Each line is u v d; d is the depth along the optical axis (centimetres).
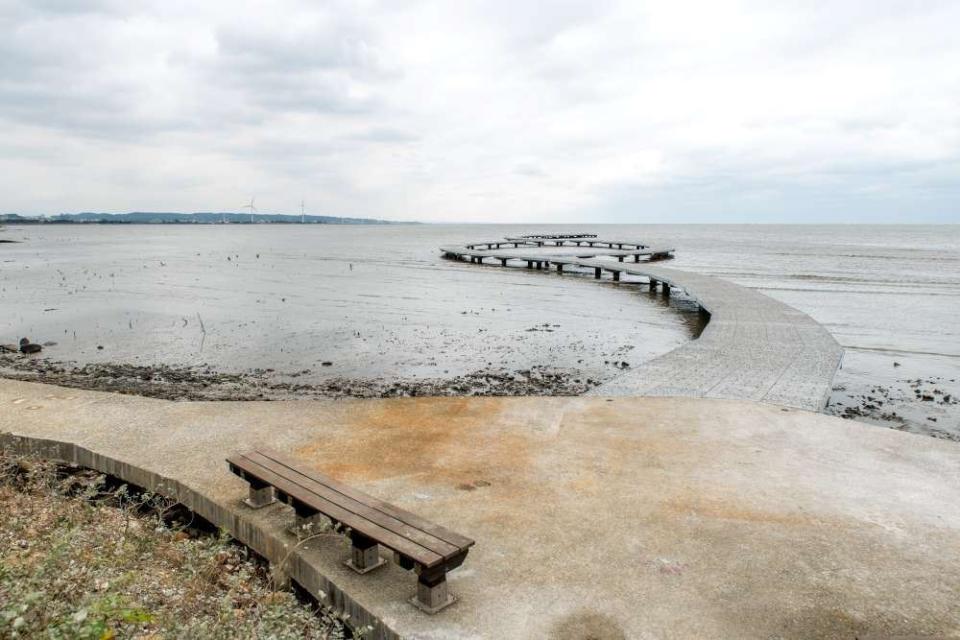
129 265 4716
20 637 280
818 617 366
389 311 2377
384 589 400
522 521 490
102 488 640
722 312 1853
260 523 492
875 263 4856
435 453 646
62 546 366
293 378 1373
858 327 1989
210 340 1812
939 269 4222
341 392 1252
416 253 6594
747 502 525
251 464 516
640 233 16450
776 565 424
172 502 578
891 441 683
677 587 398
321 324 2081
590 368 1473
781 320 1706
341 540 468
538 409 807
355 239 11488
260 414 785
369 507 435
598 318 2228
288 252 6775
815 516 498
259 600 414
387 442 681
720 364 1164
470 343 1775
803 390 972
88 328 2009
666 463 616
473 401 845
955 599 384
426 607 373
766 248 7512
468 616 368
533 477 581
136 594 409
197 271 4197
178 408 812
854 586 398
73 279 3578
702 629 355
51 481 635
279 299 2717
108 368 1469
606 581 405
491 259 5266
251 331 1953
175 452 653
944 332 1902
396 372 1434
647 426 735
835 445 670
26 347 1650
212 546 458
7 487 614
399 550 372
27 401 838
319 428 731
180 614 393
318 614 418
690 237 12200
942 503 523
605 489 553
